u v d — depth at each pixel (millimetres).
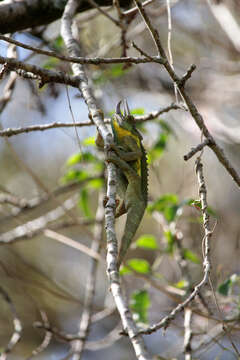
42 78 6129
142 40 14211
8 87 9062
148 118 7219
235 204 13602
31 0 8086
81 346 9031
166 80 14328
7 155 16688
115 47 12312
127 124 6930
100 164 10578
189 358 7359
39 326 8906
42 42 10305
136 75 14125
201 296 8164
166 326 4402
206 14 14188
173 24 14297
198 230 11062
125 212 6500
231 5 12805
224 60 14297
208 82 14219
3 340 15164
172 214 9039
